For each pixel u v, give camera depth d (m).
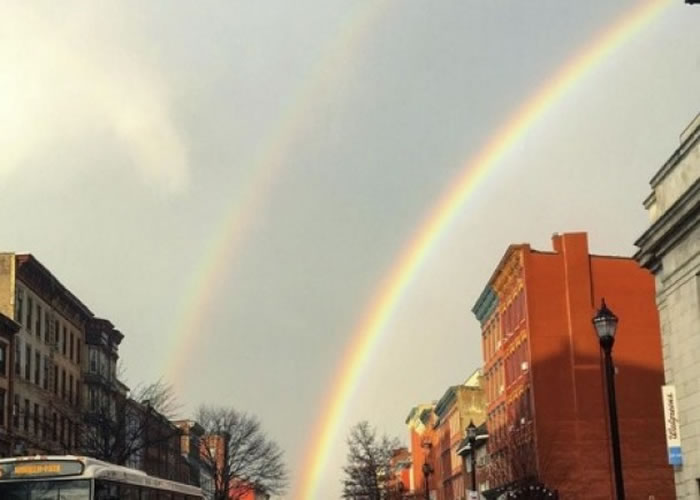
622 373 54.12
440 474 102.50
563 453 53.00
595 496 52.34
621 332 54.72
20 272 63.97
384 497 110.06
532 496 48.53
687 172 26.92
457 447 85.75
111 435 67.00
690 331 27.11
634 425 53.44
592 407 53.66
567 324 55.09
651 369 54.25
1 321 58.72
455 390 86.75
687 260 27.03
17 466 21.97
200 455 125.00
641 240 30.23
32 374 65.81
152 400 77.06
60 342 73.31
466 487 80.94
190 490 32.56
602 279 55.56
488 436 69.69
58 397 70.94
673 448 28.14
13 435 60.19
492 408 69.00
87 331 81.31
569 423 53.50
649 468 52.81
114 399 75.81
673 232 27.61
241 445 114.94
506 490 55.94
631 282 55.53
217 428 115.88
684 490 27.86
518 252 56.75
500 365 65.50
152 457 92.81
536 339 55.00
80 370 78.75
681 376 28.05
